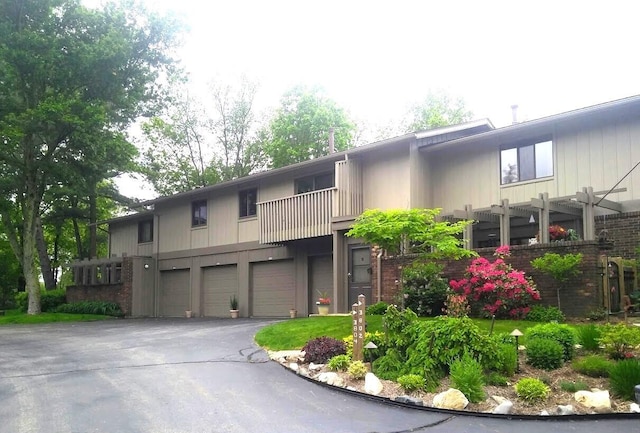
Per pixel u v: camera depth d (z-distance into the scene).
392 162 18.30
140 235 29.78
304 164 20.41
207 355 11.11
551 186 15.84
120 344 13.38
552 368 8.30
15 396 8.05
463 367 7.58
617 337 8.36
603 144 14.97
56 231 37.69
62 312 27.83
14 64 21.67
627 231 14.23
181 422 6.71
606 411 6.82
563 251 12.42
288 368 9.62
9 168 26.03
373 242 11.46
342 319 13.98
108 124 25.89
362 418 6.87
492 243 17.02
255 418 6.88
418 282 13.99
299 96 35.41
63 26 23.83
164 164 38.03
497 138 16.98
